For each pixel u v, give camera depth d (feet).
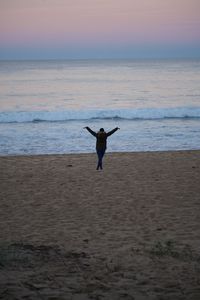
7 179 54.70
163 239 31.01
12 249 24.97
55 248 27.20
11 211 40.78
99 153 58.23
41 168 61.11
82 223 36.37
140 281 19.58
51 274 19.89
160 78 335.88
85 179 54.24
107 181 53.16
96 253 26.78
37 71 503.61
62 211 40.60
